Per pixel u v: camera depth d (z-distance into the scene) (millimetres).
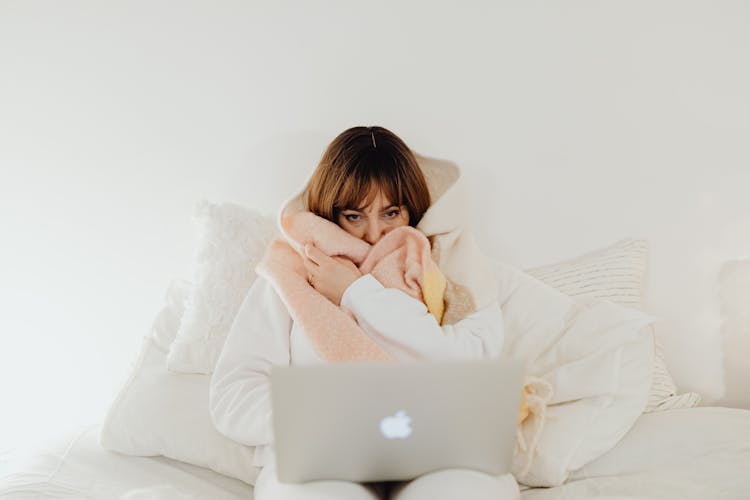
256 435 1176
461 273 1388
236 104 1744
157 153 1766
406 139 1734
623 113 1689
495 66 1702
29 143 1776
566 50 1686
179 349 1411
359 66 1720
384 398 925
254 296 1356
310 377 908
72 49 1741
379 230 1472
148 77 1742
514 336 1416
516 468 1250
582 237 1728
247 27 1720
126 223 1793
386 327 1245
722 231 1690
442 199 1438
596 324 1354
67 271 1820
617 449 1304
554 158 1714
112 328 1837
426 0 1693
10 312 1845
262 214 1578
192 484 1263
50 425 1885
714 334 1704
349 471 999
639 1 1659
